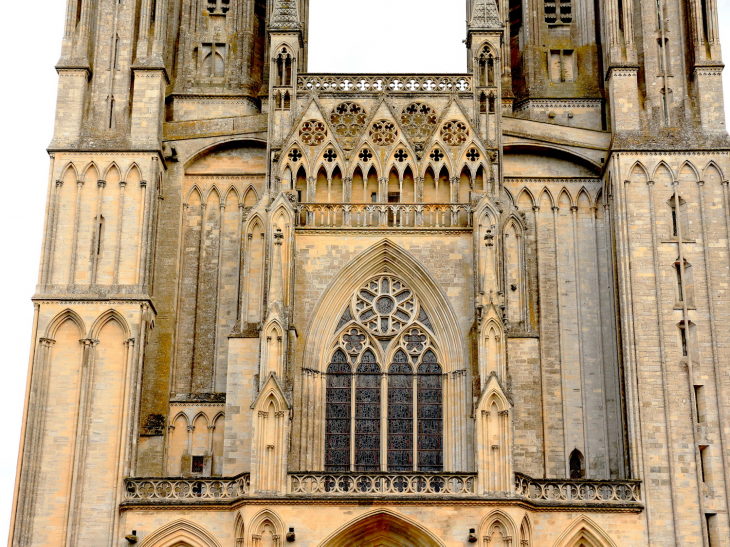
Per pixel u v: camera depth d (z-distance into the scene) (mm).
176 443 77500
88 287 76250
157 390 77938
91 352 74625
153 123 80750
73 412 73500
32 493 71500
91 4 84125
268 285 74812
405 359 77812
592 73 89312
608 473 77000
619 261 77125
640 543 70750
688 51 82500
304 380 76125
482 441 70562
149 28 84562
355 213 79312
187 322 81000
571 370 79312
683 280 76000
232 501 70500
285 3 84688
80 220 78000
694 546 70500
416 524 69188
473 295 77188
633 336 75062
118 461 72375
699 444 72750
